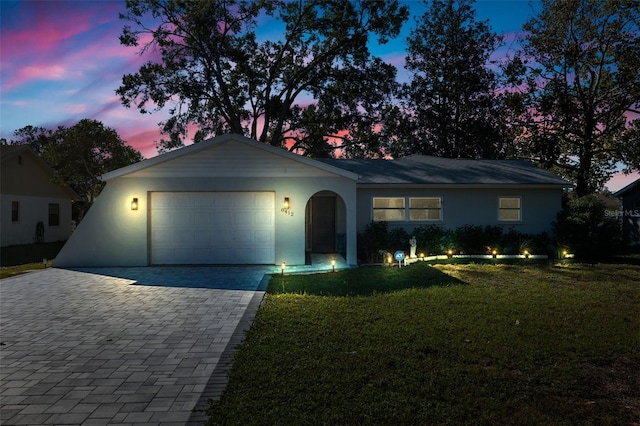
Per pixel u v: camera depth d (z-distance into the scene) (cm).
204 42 3028
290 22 3091
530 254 1623
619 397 428
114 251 1373
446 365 500
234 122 3145
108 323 702
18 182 2380
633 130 2450
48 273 1247
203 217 1397
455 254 1644
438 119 3425
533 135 2745
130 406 402
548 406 403
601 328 655
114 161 3150
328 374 472
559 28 2478
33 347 581
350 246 1402
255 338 607
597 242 1548
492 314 736
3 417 381
